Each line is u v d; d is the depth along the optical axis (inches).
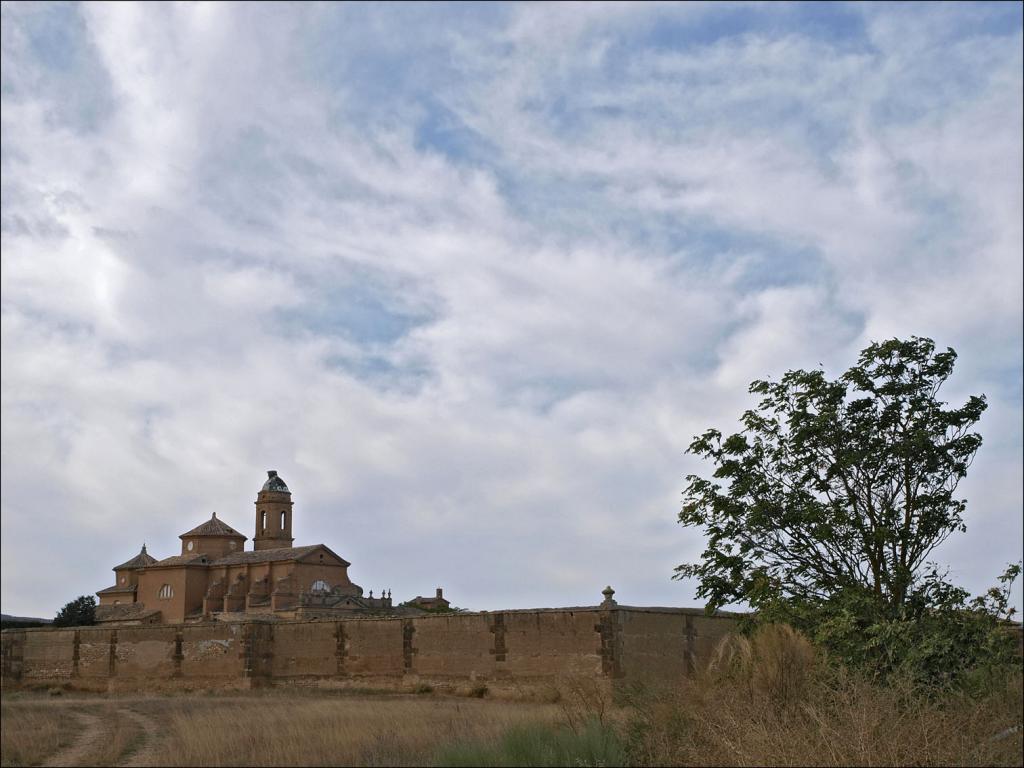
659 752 666.2
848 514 913.5
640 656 1370.6
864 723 608.4
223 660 1692.9
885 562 902.4
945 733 609.6
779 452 952.3
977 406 916.0
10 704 1317.7
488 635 1465.3
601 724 705.0
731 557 942.4
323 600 3393.2
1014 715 629.9
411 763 701.3
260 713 1026.1
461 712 1016.2
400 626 1563.7
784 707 688.4
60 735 913.5
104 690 1770.4
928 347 921.5
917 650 754.8
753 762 617.9
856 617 821.2
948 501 908.6
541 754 653.3
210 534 3890.3
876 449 916.0
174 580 3673.7
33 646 1870.1
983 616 784.9
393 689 1542.8
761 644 743.7
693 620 1465.3
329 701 1301.7
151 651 1765.5
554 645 1397.6
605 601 1374.3
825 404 936.9
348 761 712.4
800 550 932.0
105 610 3683.6
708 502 963.3
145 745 870.4
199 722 919.0
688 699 736.3
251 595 3521.2
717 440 979.9
